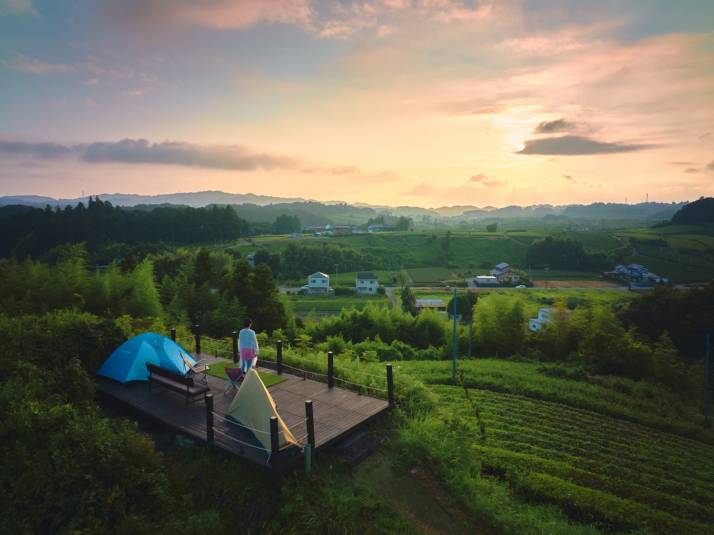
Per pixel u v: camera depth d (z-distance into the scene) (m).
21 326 13.48
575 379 25.91
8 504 7.05
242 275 35.31
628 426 18.58
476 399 20.31
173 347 14.06
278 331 25.75
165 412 11.30
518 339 32.91
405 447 11.09
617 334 30.45
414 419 12.41
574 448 15.60
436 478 10.38
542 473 13.30
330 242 144.12
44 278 22.69
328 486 9.27
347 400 12.64
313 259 116.81
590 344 30.09
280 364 14.85
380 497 9.42
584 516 11.42
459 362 28.56
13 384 10.11
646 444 16.69
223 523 8.23
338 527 8.22
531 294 83.62
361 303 78.31
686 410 22.30
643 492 12.82
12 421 8.47
